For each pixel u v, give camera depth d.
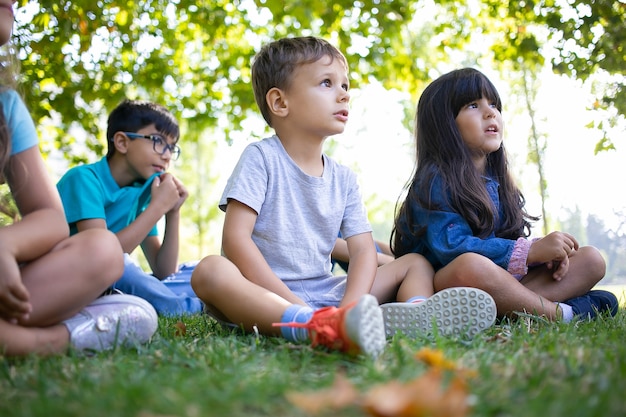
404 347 1.60
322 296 2.39
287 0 5.54
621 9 3.75
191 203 13.61
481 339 1.80
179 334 2.09
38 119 5.44
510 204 2.86
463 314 2.04
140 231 3.22
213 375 1.29
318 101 2.46
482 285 2.35
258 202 2.35
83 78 5.70
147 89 6.27
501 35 5.34
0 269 1.50
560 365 1.35
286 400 1.12
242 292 1.97
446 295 2.05
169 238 3.70
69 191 3.20
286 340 1.82
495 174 2.91
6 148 1.75
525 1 4.33
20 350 1.59
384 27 5.94
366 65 6.34
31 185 1.81
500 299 2.36
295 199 2.45
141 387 1.13
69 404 1.12
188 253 13.37
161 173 3.49
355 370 1.41
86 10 5.10
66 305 1.67
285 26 6.34
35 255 1.68
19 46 4.78
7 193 1.98
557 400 1.07
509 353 1.54
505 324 2.25
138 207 3.51
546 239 2.46
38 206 1.80
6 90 1.84
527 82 6.10
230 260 2.27
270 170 2.42
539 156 6.13
